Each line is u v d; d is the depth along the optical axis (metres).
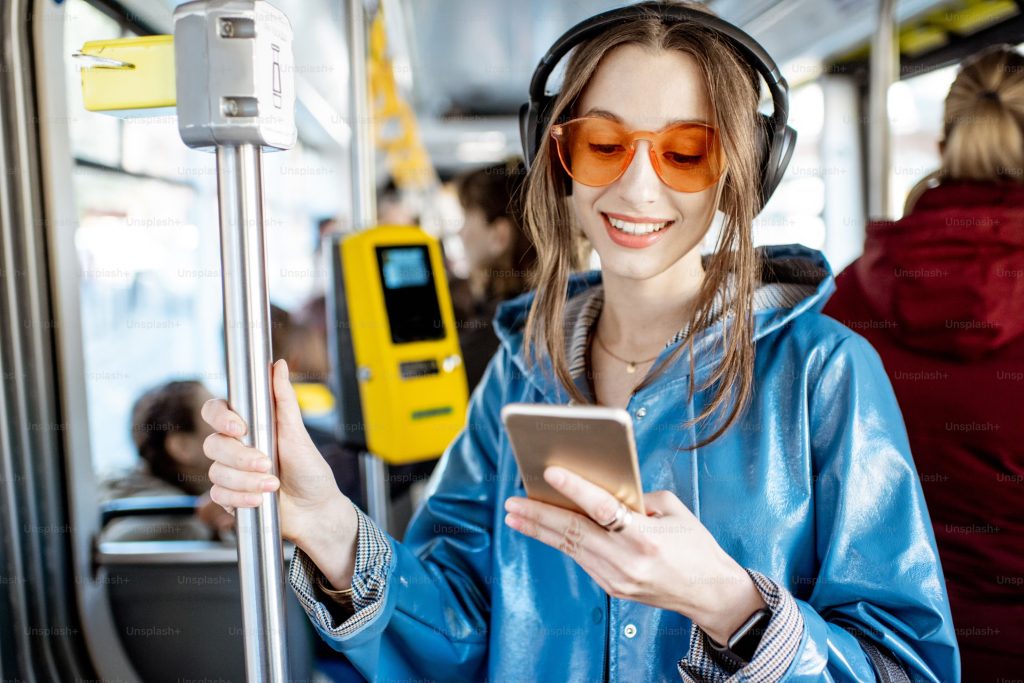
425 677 1.07
